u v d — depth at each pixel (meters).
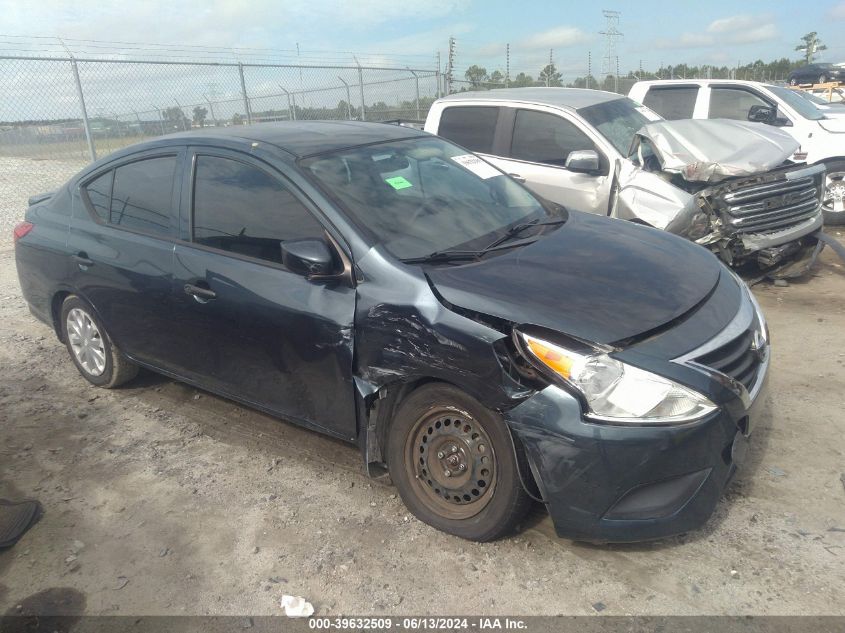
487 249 3.32
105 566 3.06
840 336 5.04
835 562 2.77
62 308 4.80
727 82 8.99
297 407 3.52
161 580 2.95
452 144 4.46
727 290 3.22
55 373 5.18
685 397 2.57
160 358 4.20
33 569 3.07
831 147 8.08
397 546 3.05
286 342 3.37
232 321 3.58
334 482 3.58
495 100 7.07
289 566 2.98
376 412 3.23
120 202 4.26
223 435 4.14
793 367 4.55
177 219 3.88
